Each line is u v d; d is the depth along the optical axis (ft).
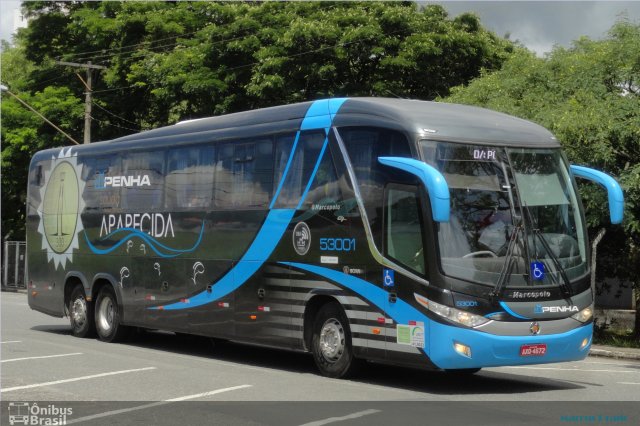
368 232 39.83
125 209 57.21
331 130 42.34
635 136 60.59
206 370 44.09
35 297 66.59
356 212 40.50
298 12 109.29
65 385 38.58
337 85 103.14
